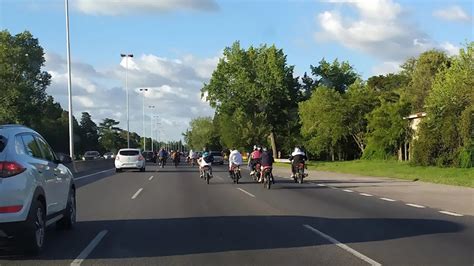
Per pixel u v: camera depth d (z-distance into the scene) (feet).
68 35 129.70
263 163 76.59
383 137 178.29
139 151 133.08
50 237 34.76
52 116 330.95
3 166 26.94
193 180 95.09
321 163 179.83
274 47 258.78
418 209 50.29
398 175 101.86
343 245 31.78
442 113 126.00
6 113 230.68
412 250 30.25
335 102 218.38
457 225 39.88
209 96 265.95
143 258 28.32
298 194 66.44
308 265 26.61
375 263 26.94
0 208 26.37
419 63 213.05
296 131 273.54
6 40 239.09
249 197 62.34
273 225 39.93
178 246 31.65
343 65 298.97
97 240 33.63
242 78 256.32
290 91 267.59
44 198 30.19
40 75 247.09
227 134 302.45
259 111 267.39
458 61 134.51
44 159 32.42
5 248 27.99
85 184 84.33
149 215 45.98
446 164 124.77
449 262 27.22
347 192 69.41
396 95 216.74
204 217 44.65
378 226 39.37
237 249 30.71
